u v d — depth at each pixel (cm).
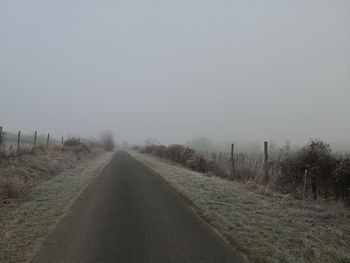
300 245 720
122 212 963
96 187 1391
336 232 821
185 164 2742
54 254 641
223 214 945
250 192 1349
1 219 870
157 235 757
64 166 2184
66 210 975
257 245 698
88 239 727
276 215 966
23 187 1209
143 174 1886
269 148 1981
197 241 720
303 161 1352
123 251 659
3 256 628
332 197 1191
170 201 1122
